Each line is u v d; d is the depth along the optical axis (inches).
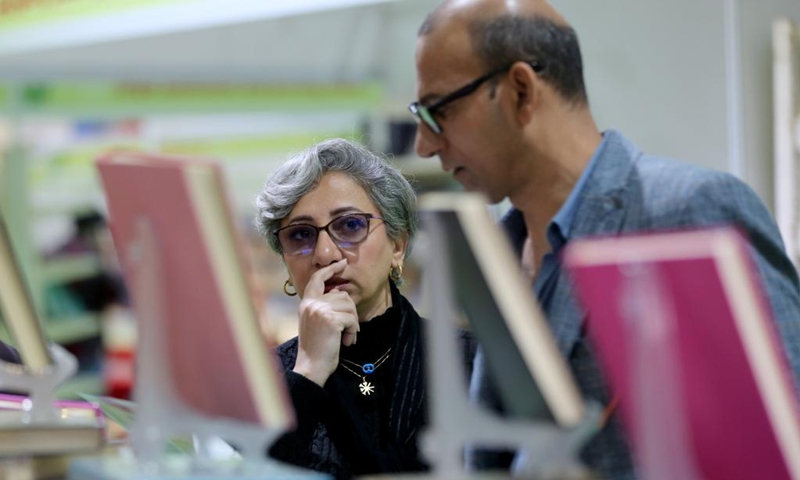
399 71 350.0
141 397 104.7
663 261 84.9
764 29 290.7
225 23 341.1
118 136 372.8
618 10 303.9
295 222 207.2
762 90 290.0
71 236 381.1
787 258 132.6
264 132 361.1
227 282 96.6
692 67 295.6
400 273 217.9
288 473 100.3
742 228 130.2
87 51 363.9
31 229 377.4
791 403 87.1
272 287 332.5
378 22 350.0
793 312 126.7
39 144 375.9
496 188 143.1
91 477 104.3
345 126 353.4
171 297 101.7
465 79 137.4
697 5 294.4
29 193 376.8
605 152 140.6
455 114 139.3
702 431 90.7
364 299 207.8
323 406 199.0
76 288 378.0
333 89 354.3
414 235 219.5
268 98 359.9
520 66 135.4
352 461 196.7
